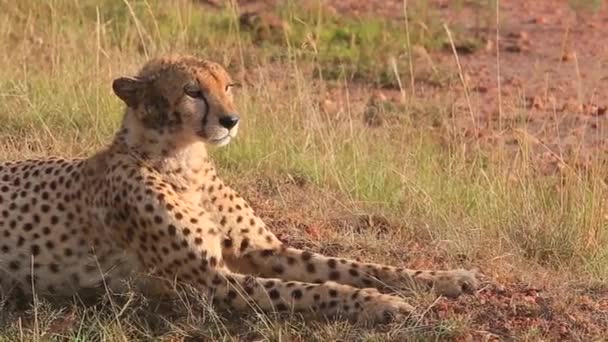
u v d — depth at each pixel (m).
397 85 18.78
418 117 16.58
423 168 13.12
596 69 19.83
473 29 22.27
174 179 9.09
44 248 9.25
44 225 9.27
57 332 8.84
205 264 8.84
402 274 9.21
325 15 21.88
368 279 9.23
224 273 8.89
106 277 9.19
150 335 8.74
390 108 17.00
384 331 8.48
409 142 14.33
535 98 17.97
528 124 16.89
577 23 23.06
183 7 20.02
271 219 11.09
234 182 12.27
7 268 9.28
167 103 8.98
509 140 15.76
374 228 11.18
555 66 20.36
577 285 9.66
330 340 8.45
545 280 9.80
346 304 8.67
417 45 20.72
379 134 14.45
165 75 9.05
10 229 9.30
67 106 13.77
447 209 11.73
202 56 18.16
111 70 14.72
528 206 11.57
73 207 9.27
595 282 9.73
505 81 19.44
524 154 12.70
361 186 12.32
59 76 14.53
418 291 8.98
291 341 8.52
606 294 9.49
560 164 13.39
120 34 18.09
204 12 21.25
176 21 18.70
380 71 19.14
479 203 11.93
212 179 9.32
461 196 12.20
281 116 13.95
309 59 19.19
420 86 18.86
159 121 9.02
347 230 11.02
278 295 8.79
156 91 9.04
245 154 13.04
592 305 9.08
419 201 11.82
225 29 20.34
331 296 8.73
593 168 12.05
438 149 14.31
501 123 14.09
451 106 17.23
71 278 9.26
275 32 20.27
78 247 9.23
